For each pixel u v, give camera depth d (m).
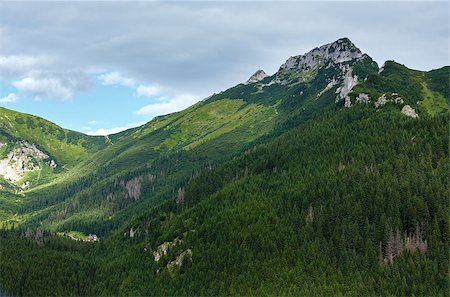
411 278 162.88
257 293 175.50
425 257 170.75
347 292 163.12
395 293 160.50
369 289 164.12
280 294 170.38
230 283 186.50
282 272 181.75
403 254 174.62
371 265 176.38
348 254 182.25
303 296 166.12
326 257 183.75
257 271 186.75
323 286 168.25
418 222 186.62
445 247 175.12
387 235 182.00
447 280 160.25
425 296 155.75
